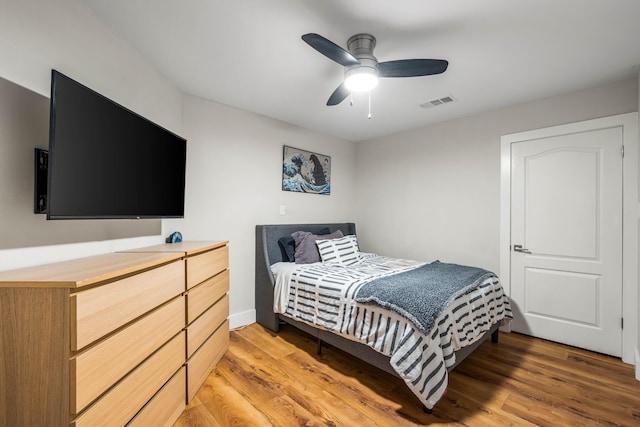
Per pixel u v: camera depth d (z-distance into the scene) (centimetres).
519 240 279
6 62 119
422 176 355
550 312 263
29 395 99
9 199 120
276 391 185
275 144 330
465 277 226
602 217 238
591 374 207
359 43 175
